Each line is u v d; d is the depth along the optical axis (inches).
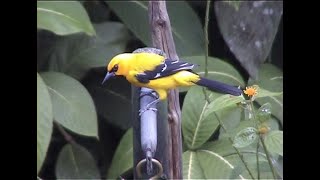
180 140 230.4
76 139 333.1
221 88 190.2
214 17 331.9
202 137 278.1
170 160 228.7
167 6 320.8
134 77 189.5
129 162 286.2
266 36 311.0
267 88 307.7
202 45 319.0
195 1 334.0
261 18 311.4
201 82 190.1
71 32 287.1
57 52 319.0
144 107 210.7
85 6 332.2
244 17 311.6
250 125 263.6
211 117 276.5
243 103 230.7
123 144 291.1
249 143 226.1
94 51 317.1
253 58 309.1
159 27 227.5
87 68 315.0
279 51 335.6
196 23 320.2
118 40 320.2
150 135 209.2
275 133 237.3
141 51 193.5
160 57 190.9
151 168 213.0
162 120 219.0
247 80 331.9
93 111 289.7
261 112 228.1
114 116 324.8
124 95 324.8
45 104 266.8
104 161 337.7
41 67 319.3
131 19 316.2
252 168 263.0
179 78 189.9
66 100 290.0
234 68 308.5
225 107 230.2
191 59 299.1
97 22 335.0
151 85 190.7
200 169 271.9
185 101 279.6
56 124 327.0
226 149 275.7
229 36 310.7
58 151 331.9
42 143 261.7
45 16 289.0
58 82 295.1
